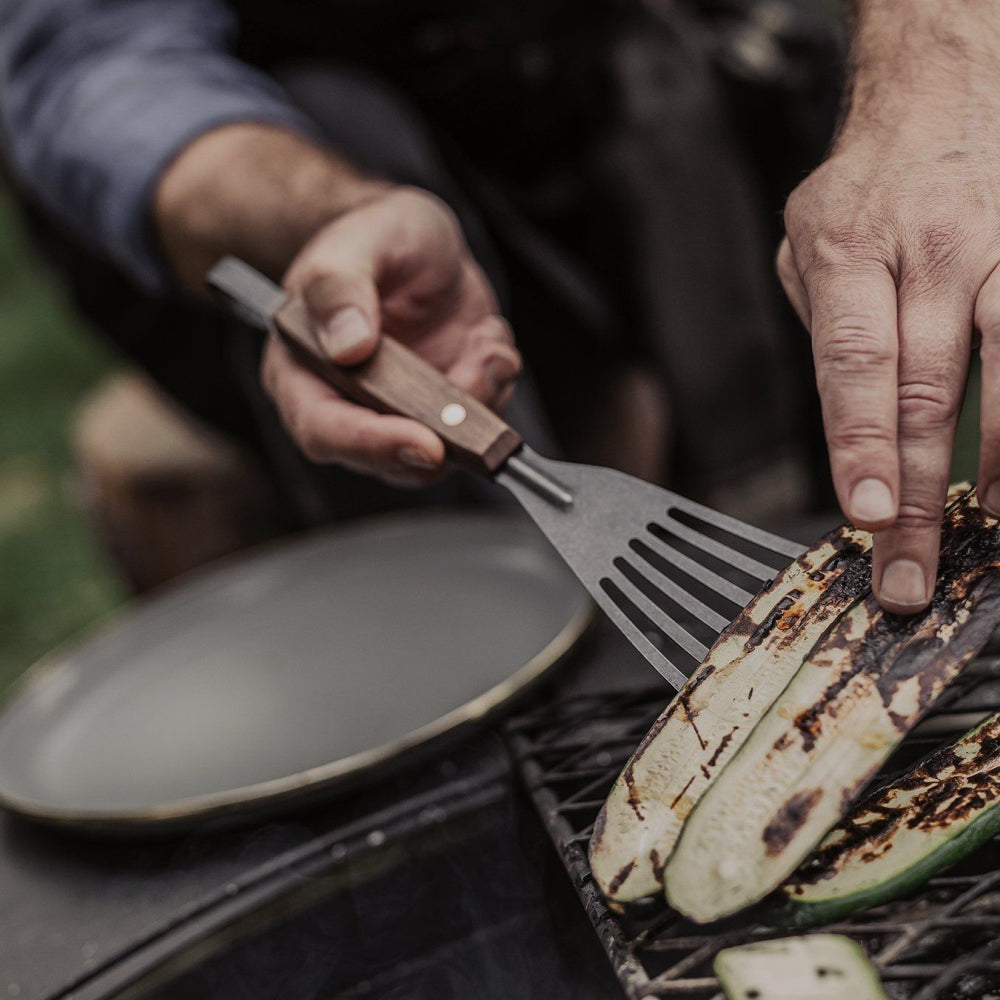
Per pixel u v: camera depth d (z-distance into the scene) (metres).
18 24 1.12
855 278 0.61
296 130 1.06
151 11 1.16
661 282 1.48
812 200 0.65
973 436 1.85
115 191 1.01
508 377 0.82
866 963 0.56
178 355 1.34
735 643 0.61
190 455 1.50
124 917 0.70
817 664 0.59
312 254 0.81
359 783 0.73
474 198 1.39
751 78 1.49
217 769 0.78
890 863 0.58
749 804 0.58
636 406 1.53
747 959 0.56
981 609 0.58
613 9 1.43
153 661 0.87
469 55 1.38
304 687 0.83
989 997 0.58
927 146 0.64
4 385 3.24
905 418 0.59
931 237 0.61
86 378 3.11
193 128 1.01
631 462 1.52
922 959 0.59
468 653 0.82
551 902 0.73
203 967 0.70
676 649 0.78
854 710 0.58
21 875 0.75
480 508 1.28
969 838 0.58
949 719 0.69
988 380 0.58
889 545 0.59
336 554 0.96
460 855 0.72
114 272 1.30
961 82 0.66
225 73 1.11
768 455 1.58
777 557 0.83
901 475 0.58
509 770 0.72
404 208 0.82
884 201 0.62
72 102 1.07
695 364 1.50
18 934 0.71
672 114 1.43
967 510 0.61
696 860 0.57
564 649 0.76
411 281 0.83
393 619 0.87
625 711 0.73
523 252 1.40
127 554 1.59
